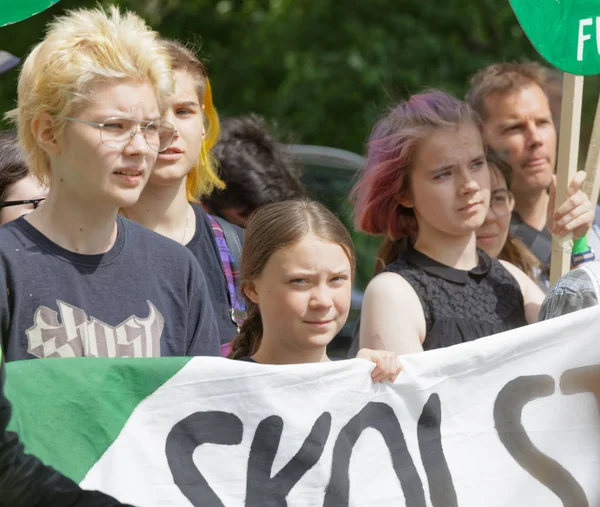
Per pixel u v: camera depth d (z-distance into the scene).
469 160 10.85
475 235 12.09
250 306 10.14
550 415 9.22
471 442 9.06
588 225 11.41
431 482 8.88
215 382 8.39
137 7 35.53
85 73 8.28
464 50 32.75
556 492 9.09
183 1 36.47
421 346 10.50
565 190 11.43
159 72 8.64
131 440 8.12
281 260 9.25
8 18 9.49
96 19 8.67
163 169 10.94
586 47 11.02
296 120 32.03
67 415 7.97
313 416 8.60
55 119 8.41
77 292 8.53
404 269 10.79
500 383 9.16
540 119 13.42
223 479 8.32
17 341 8.29
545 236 13.60
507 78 13.55
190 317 9.27
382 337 10.41
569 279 9.83
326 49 33.41
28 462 7.25
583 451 9.21
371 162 11.40
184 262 9.29
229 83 34.66
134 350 8.69
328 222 9.35
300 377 8.59
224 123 14.55
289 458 8.50
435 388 9.03
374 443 8.80
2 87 32.50
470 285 10.91
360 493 8.68
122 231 8.97
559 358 9.27
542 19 11.06
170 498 8.14
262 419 8.47
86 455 7.97
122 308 8.72
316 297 9.23
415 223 11.31
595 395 9.30
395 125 11.18
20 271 8.36
